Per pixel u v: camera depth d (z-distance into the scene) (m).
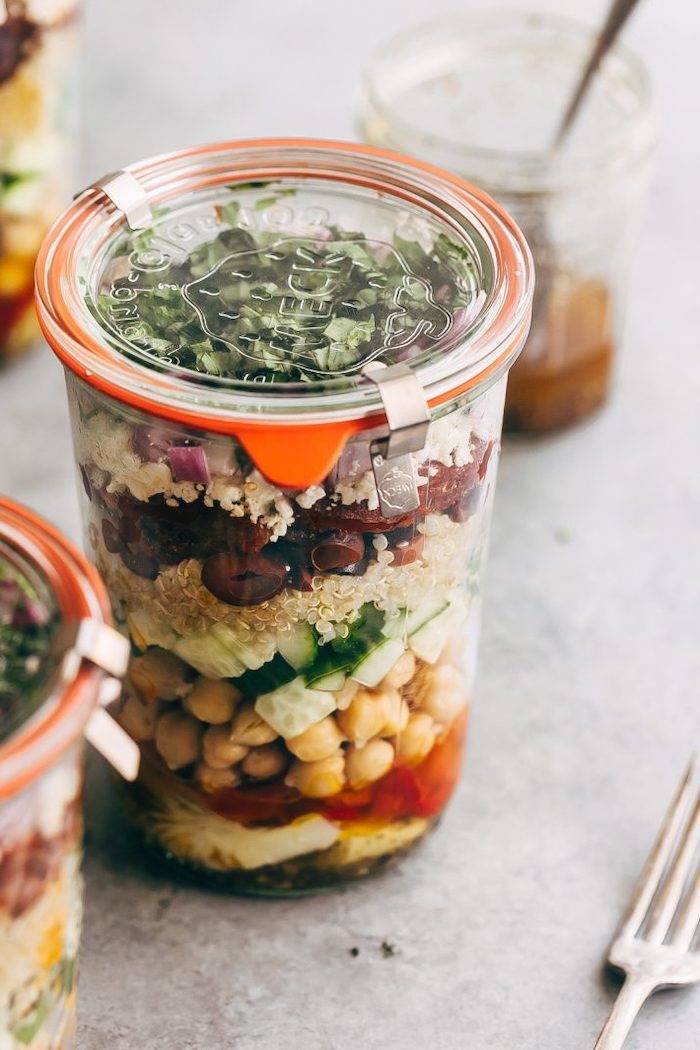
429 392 0.47
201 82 0.94
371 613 0.50
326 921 0.54
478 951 0.54
